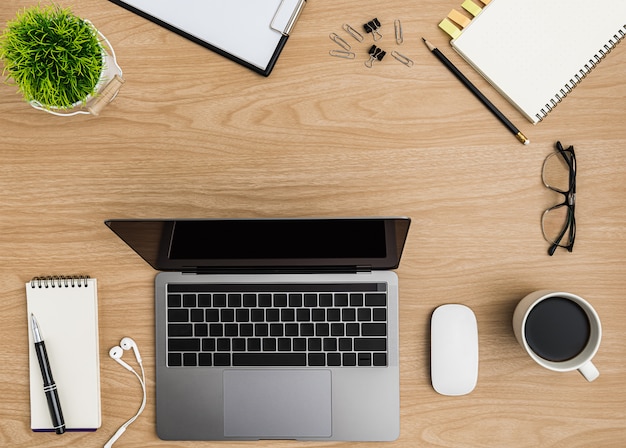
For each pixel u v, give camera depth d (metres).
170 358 0.84
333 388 0.84
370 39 0.83
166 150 0.85
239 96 0.84
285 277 0.83
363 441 0.84
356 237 0.74
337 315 0.83
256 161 0.85
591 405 0.84
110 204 0.86
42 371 0.82
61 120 0.84
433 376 0.82
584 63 0.80
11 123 0.84
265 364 0.84
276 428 0.84
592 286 0.84
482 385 0.84
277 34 0.82
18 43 0.67
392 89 0.84
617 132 0.83
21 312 0.86
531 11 0.81
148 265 0.86
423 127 0.84
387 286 0.83
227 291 0.83
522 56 0.81
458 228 0.85
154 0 0.82
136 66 0.84
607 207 0.84
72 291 0.84
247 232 0.72
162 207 0.86
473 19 0.81
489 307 0.85
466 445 0.84
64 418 0.84
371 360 0.83
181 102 0.84
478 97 0.83
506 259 0.85
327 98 0.84
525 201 0.84
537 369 0.84
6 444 0.85
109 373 0.86
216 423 0.84
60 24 0.69
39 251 0.86
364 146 0.85
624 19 0.80
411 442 0.84
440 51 0.83
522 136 0.83
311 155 0.85
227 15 0.82
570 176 0.83
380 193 0.85
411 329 0.85
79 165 0.85
